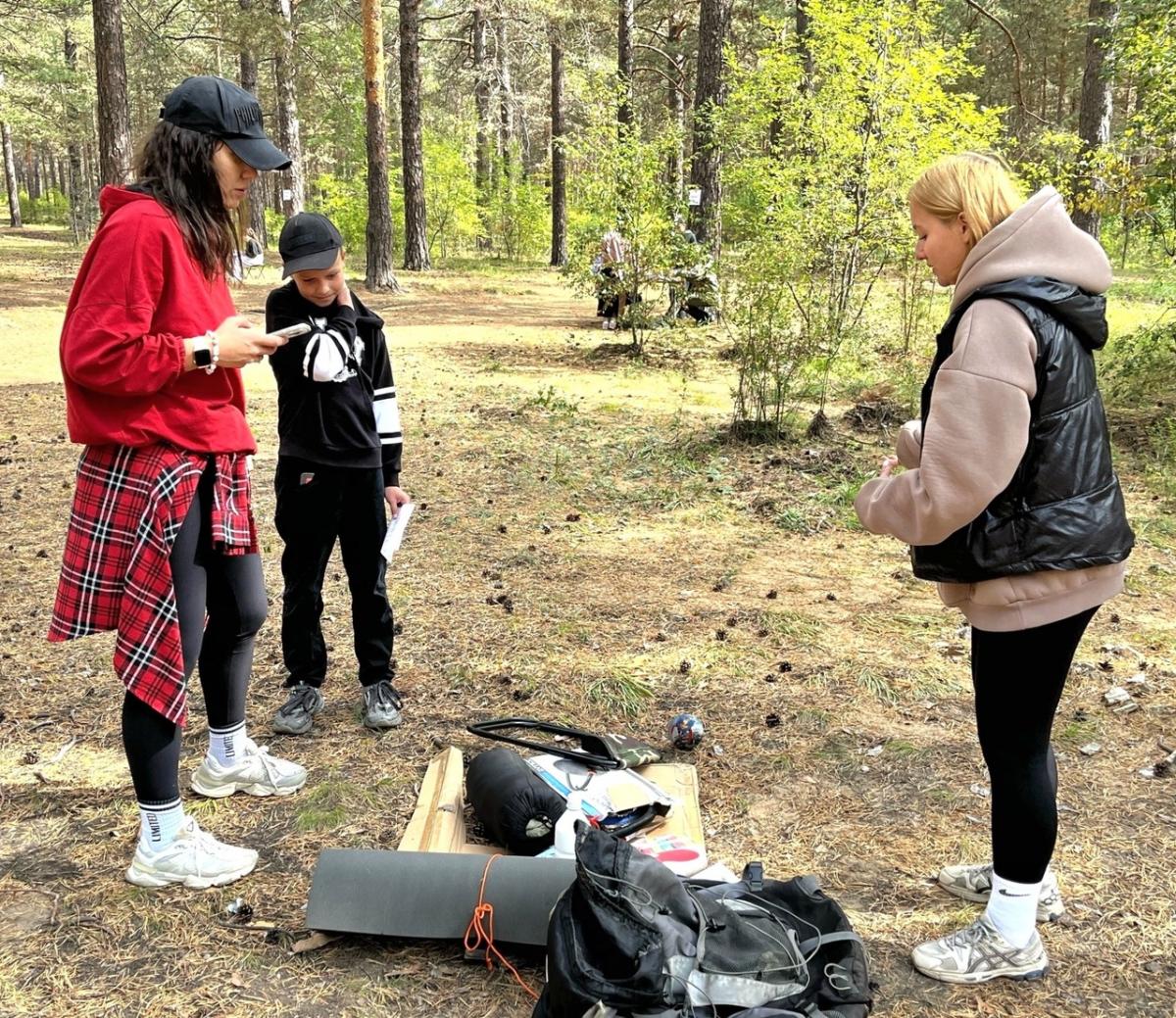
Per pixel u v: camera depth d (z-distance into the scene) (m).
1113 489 2.28
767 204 9.18
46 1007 2.35
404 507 3.60
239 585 2.92
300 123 30.19
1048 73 30.89
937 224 2.34
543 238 30.34
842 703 3.90
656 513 6.41
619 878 2.16
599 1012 1.98
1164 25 8.19
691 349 12.80
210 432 2.62
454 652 4.36
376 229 19.23
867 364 10.03
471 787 2.91
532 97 35.34
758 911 2.27
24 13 27.12
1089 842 3.00
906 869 2.89
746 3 25.08
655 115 28.38
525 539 5.91
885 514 2.30
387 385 3.59
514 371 11.41
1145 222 8.67
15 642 4.45
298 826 3.08
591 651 4.38
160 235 2.44
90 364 2.38
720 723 3.77
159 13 27.27
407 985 2.43
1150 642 4.43
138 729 2.67
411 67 22.98
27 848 2.99
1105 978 2.47
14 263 22.50
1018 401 2.13
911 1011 2.36
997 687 2.36
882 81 9.23
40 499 6.56
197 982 2.44
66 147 37.97
